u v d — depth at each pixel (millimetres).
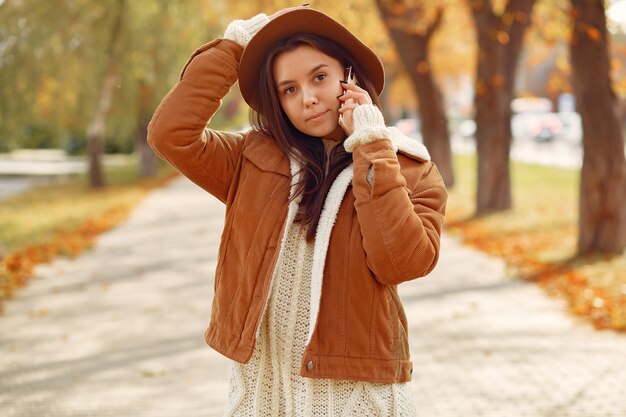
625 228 9758
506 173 14844
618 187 9664
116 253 11602
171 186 25766
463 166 31188
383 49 19219
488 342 6230
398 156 2182
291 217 2129
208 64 2242
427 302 7789
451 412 4648
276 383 2182
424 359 5789
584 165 9805
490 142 14742
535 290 8297
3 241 12703
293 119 2184
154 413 4703
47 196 22547
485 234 12531
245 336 2125
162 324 7023
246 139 2316
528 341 6246
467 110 64625
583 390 5012
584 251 9867
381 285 2119
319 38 2162
